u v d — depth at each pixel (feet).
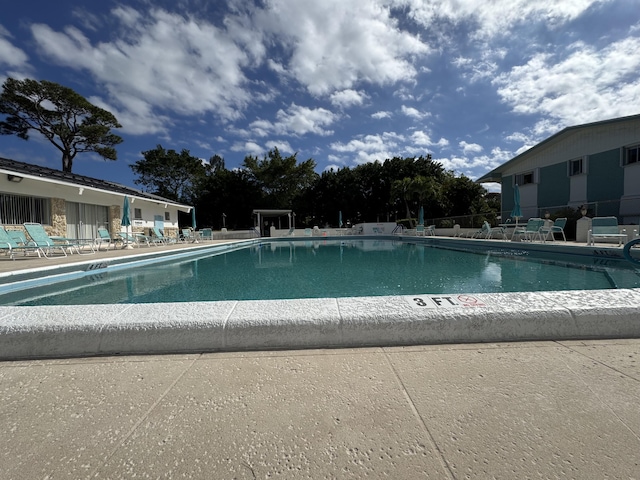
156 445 3.89
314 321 6.78
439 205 92.22
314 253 39.55
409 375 5.51
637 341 6.78
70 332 6.48
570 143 47.65
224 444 3.91
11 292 16.92
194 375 5.64
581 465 3.44
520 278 18.51
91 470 3.50
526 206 55.36
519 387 5.03
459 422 4.21
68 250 34.06
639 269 20.52
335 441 3.93
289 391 5.07
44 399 4.91
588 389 4.93
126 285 18.71
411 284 17.87
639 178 39.34
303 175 120.57
